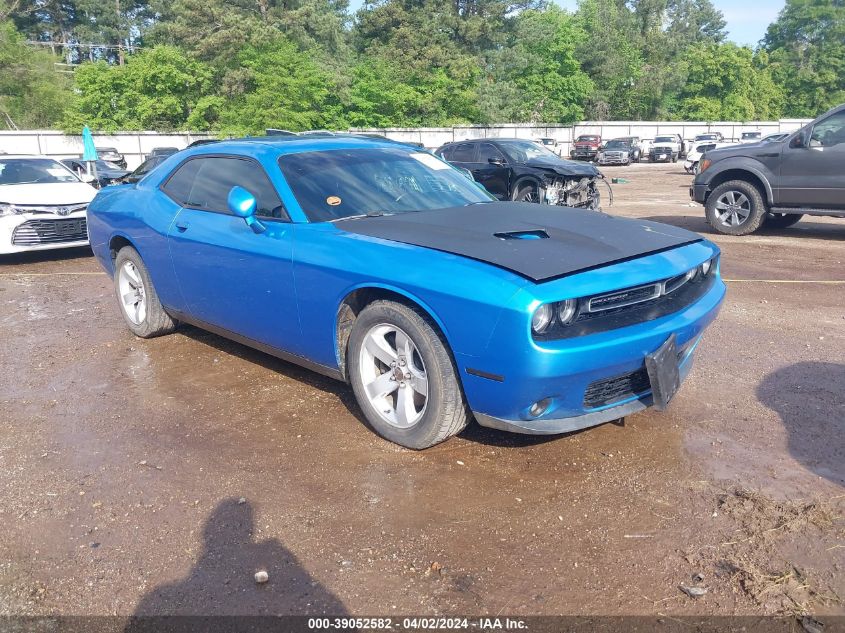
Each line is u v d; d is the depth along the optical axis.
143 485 3.35
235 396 4.44
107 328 6.12
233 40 43.88
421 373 3.48
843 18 75.44
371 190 4.32
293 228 3.97
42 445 3.79
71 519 3.07
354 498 3.19
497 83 55.12
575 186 12.84
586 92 59.56
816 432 3.76
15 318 6.58
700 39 91.62
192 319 5.09
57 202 9.77
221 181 4.67
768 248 9.72
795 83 76.69
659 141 43.12
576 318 3.08
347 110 49.16
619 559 2.71
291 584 2.61
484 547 2.80
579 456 3.54
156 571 2.70
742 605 2.44
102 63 44.97
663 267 3.38
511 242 3.44
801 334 5.62
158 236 4.99
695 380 4.57
